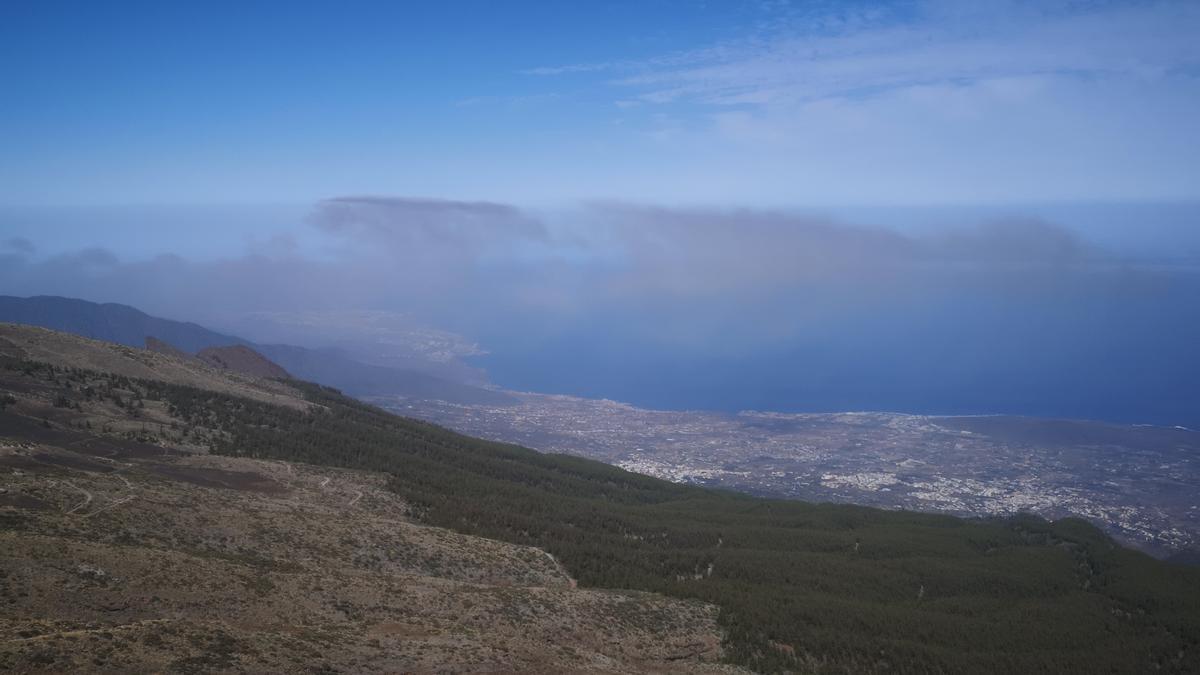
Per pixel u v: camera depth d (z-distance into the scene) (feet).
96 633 173.68
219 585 231.91
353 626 234.99
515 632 269.64
